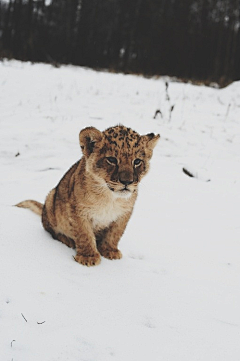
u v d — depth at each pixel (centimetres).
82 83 1750
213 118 1262
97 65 3053
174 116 1232
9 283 364
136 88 1791
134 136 428
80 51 3084
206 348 323
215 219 622
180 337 332
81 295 369
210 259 488
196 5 3422
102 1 3575
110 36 3619
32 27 3162
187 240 538
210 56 3073
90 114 1137
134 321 345
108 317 343
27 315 326
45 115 1093
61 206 461
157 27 3378
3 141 892
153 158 878
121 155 411
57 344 299
